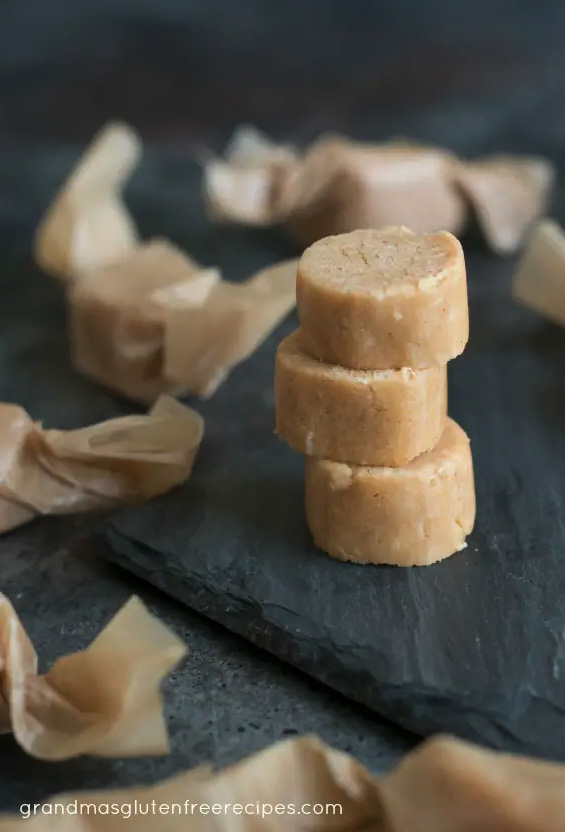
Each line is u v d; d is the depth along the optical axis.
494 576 0.29
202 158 0.51
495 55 0.62
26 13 0.67
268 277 0.35
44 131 0.57
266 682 0.28
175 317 0.34
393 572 0.29
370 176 0.40
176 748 0.27
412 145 0.45
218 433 0.34
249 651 0.29
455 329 0.28
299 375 0.28
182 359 0.35
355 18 0.67
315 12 0.67
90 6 0.67
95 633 0.29
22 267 0.43
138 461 0.31
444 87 0.59
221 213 0.41
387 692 0.27
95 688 0.26
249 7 0.67
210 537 0.30
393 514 0.29
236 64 0.62
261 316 0.34
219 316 0.34
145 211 0.46
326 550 0.30
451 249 0.28
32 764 0.26
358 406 0.28
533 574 0.29
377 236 0.29
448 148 0.51
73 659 0.26
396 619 0.28
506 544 0.30
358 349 0.28
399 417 0.28
